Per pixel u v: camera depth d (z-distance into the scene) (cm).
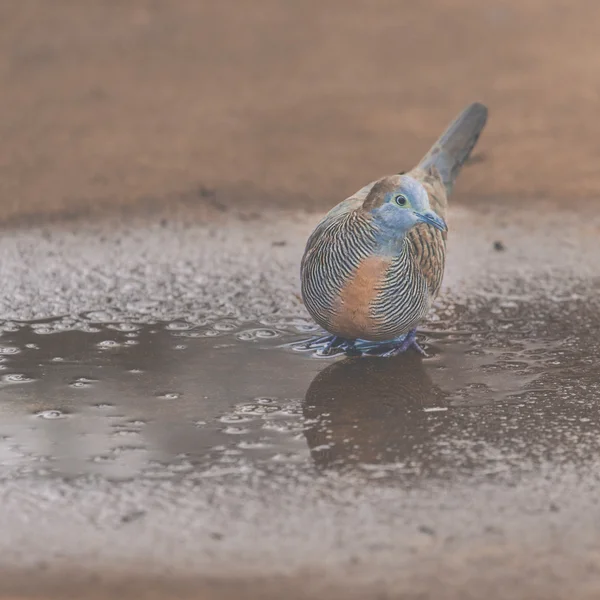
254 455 1415
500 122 3183
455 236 2328
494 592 1125
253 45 4016
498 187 2672
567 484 1339
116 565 1177
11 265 2112
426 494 1316
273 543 1212
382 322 1590
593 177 2731
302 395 1587
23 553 1199
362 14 4491
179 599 1116
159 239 2289
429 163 1930
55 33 4088
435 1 4688
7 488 1334
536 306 1938
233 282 2052
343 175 2745
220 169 2778
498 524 1250
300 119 3203
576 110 3291
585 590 1127
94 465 1391
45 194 2569
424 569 1164
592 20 4341
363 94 3450
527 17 4406
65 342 1775
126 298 1964
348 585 1138
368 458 1406
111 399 1577
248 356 1725
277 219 2439
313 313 1634
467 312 1908
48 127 3091
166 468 1383
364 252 1533
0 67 3666
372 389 1606
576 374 1658
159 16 4366
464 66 3756
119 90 3459
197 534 1233
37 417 1523
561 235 2331
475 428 1486
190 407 1551
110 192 2597
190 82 3562
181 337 1800
